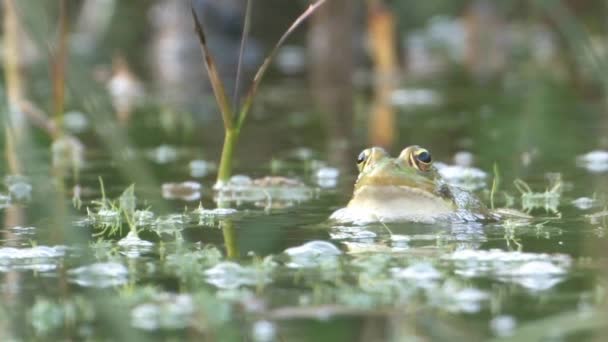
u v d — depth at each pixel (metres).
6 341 5.45
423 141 14.17
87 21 24.72
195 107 18.11
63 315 5.86
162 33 24.41
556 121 15.78
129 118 16.80
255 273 6.73
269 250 7.54
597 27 22.94
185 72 22.64
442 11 27.80
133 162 6.22
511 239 7.90
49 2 22.80
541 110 17.03
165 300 6.10
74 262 7.14
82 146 13.81
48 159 12.72
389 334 5.43
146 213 9.06
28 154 11.06
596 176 11.24
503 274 6.64
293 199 10.13
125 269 6.89
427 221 8.80
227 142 10.65
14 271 6.89
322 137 14.76
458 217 8.91
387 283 6.42
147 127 15.84
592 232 8.12
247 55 24.16
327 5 23.16
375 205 9.05
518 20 26.81
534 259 7.04
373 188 9.00
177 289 6.38
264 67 10.42
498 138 14.32
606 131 14.67
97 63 23.02
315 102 18.88
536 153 13.02
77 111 17.66
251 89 10.60
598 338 5.31
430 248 7.56
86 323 5.72
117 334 5.49
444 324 5.58
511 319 5.62
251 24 25.16
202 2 24.09
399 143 14.02
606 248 7.42
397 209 8.97
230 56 24.02
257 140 14.59
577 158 12.57
